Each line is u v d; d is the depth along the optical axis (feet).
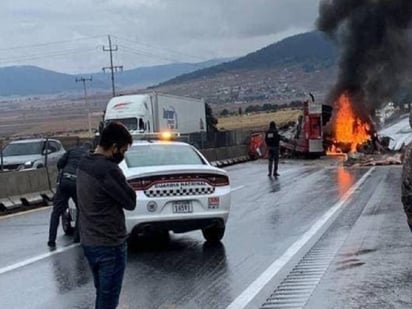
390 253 32.60
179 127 140.56
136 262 33.19
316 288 26.37
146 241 39.40
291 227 43.21
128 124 122.72
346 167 106.32
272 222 45.85
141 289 27.37
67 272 31.68
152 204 35.47
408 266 29.53
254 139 146.20
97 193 19.08
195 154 39.88
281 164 121.19
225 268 31.19
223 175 37.60
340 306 23.58
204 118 160.56
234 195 65.26
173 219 35.78
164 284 28.25
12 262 34.58
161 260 33.55
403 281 26.84
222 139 142.82
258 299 25.22
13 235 44.65
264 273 29.73
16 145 90.99
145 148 39.32
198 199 36.40
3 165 84.23
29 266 33.40
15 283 29.63
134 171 35.99
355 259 31.63
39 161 86.43
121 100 125.70
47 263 34.09
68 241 41.14
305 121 139.64
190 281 28.71
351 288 26.05
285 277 28.71
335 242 36.73
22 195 64.64
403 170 20.13
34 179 67.15
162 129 129.70
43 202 66.95
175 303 25.05
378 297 24.54
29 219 53.57
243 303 24.71
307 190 68.44
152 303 25.09
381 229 40.16
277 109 464.24
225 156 130.62
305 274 29.09
